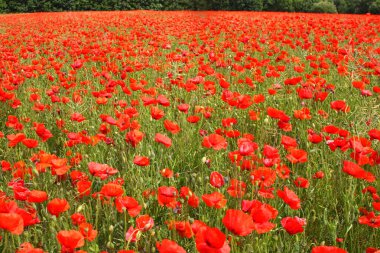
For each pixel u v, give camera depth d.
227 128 4.00
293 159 2.76
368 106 4.59
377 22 14.66
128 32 13.59
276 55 8.80
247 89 5.80
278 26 13.01
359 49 7.92
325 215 2.62
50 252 2.34
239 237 2.31
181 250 1.55
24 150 3.84
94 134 4.32
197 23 14.89
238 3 38.75
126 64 7.19
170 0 37.78
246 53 8.79
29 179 3.08
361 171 2.41
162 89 5.79
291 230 2.02
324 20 14.66
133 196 2.87
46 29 14.58
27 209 2.38
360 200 2.97
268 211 1.87
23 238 2.43
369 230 2.65
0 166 3.39
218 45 10.04
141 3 36.62
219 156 3.50
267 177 2.49
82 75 7.18
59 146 4.26
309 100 4.98
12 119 3.89
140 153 3.57
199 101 5.10
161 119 4.54
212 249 1.51
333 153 3.54
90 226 2.09
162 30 12.36
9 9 34.25
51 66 7.11
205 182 3.18
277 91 5.62
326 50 8.45
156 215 2.86
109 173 2.63
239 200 2.39
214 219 2.69
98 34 11.56
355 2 39.16
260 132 4.13
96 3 35.59
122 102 4.25
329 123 4.22
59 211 2.14
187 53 6.92
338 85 5.96
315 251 1.64
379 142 3.59
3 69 6.79
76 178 2.71
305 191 3.11
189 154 3.75
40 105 4.54
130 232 2.10
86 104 5.23
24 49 8.60
